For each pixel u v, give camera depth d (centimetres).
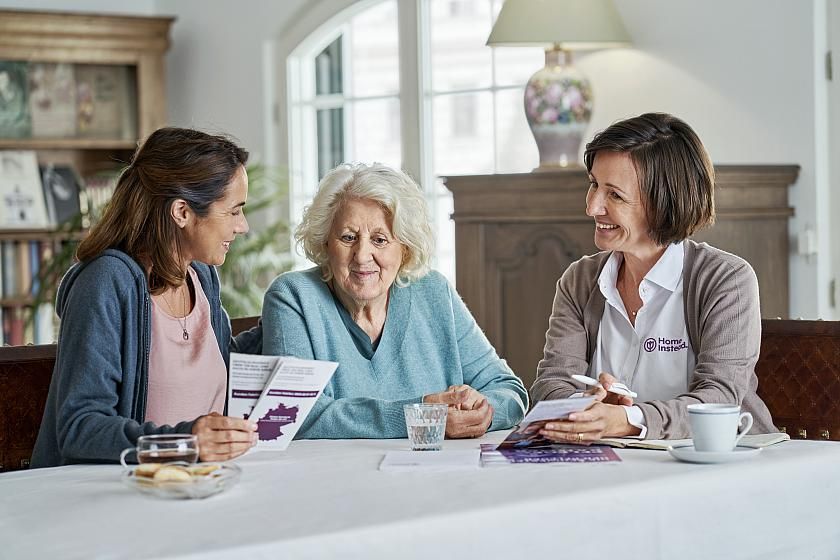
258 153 616
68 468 218
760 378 295
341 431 255
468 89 534
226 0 625
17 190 604
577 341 279
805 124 415
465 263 431
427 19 546
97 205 611
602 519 186
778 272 416
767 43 423
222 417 213
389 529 168
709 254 266
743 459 209
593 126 477
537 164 511
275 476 204
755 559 203
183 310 266
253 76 614
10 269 604
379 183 270
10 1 623
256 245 564
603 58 472
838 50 410
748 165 400
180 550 158
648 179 260
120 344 242
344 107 585
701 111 444
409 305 283
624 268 278
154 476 187
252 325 324
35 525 174
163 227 253
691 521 195
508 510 177
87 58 609
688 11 445
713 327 258
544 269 410
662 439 238
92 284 241
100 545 162
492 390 276
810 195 415
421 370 281
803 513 209
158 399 256
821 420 287
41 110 616
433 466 209
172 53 654
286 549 161
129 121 638
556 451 222
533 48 508
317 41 594
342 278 271
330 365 228
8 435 279
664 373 267
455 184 430
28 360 281
